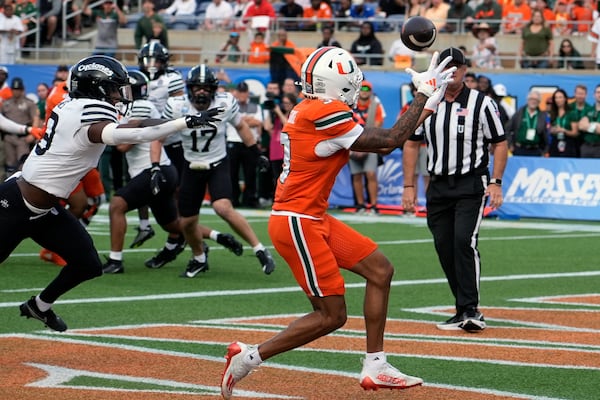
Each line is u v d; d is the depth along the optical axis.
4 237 16.55
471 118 20.22
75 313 21.48
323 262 14.55
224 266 29.36
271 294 24.44
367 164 44.75
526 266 29.81
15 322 20.33
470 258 20.16
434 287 25.77
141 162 27.16
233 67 51.62
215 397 14.70
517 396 14.93
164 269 28.58
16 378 15.73
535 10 50.78
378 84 49.16
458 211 20.34
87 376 15.91
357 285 26.02
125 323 20.42
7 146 47.53
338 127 14.21
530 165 43.84
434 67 14.54
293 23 55.84
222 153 26.80
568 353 17.95
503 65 52.44
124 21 59.38
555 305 23.31
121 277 26.91
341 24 55.94
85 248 17.12
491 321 21.20
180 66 53.72
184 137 26.45
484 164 20.39
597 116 43.12
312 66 14.55
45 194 16.36
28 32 58.50
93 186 28.52
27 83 55.22
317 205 14.59
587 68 50.59
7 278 26.30
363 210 45.47
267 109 45.31
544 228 40.12
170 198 27.78
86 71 16.06
